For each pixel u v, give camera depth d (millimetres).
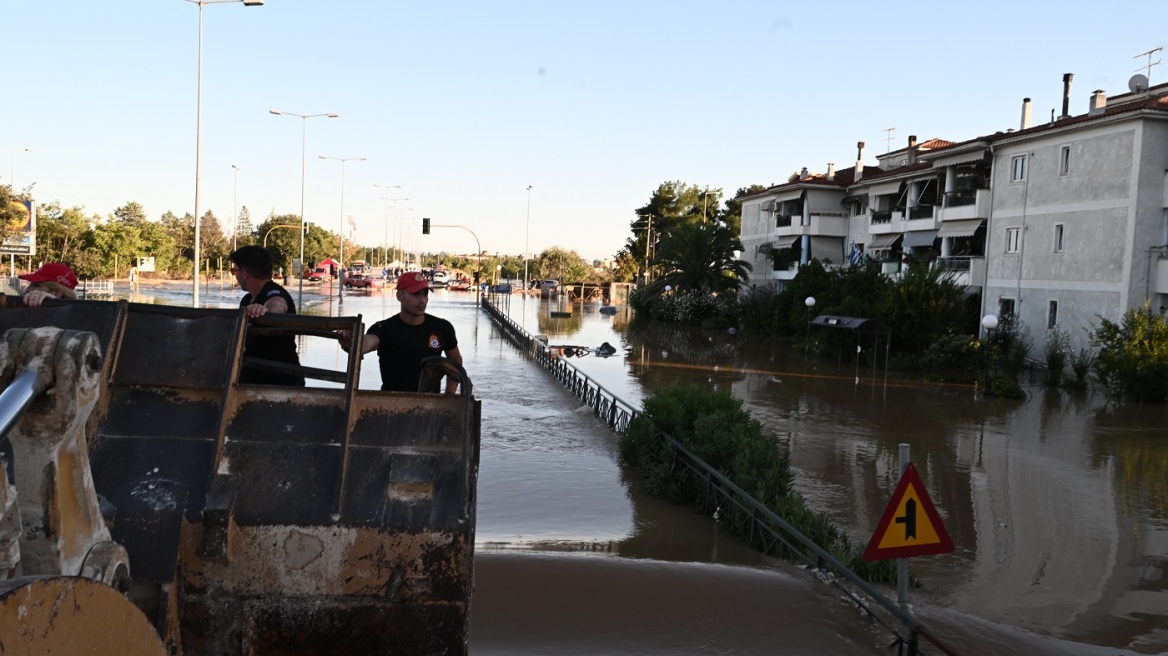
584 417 20922
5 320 3598
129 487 3260
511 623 7137
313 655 3350
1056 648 7855
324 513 3342
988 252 38062
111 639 1618
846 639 7297
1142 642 8828
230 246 104562
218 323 3732
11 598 1278
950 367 32688
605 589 8031
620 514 12547
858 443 19297
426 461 3514
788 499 11773
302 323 3797
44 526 2074
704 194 113438
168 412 3502
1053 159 34000
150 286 70562
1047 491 15484
